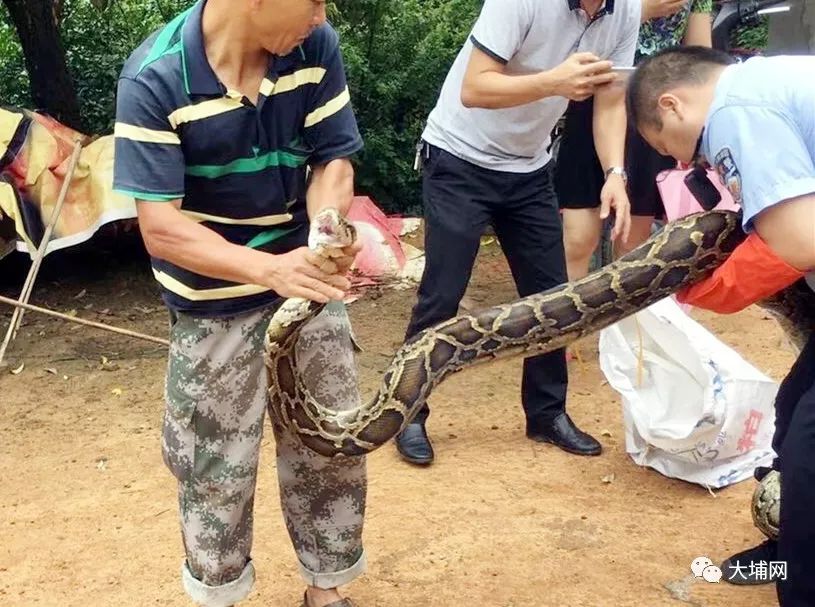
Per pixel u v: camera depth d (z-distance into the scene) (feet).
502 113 15.76
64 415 20.31
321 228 9.29
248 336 10.82
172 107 9.59
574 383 21.09
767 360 21.63
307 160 10.91
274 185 10.46
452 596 13.33
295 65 10.16
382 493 16.19
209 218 10.48
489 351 12.16
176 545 14.88
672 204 16.46
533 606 13.08
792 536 10.14
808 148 9.01
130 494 16.67
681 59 9.93
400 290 28.32
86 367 23.09
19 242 23.91
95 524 15.65
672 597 13.19
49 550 14.87
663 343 16.08
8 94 34.96
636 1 15.44
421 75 36.94
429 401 20.42
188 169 10.10
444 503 15.87
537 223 16.76
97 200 24.08
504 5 14.65
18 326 23.50
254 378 10.96
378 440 11.21
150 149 9.62
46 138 24.13
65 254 31.09
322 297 9.54
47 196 24.06
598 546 14.51
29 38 30.78
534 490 16.34
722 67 9.82
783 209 8.88
